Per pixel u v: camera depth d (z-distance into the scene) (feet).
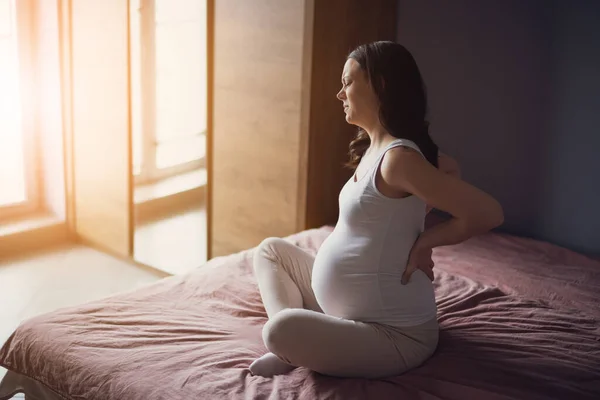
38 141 12.75
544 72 9.86
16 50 12.22
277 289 6.58
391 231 5.74
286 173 10.18
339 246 5.94
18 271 11.39
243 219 10.82
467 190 5.46
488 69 10.29
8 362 6.61
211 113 10.82
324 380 5.78
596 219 9.83
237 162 10.70
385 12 10.68
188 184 12.03
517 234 10.56
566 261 9.18
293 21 9.64
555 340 6.59
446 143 10.89
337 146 10.38
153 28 11.41
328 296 6.01
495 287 7.86
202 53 11.08
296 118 9.91
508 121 10.28
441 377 5.86
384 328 5.83
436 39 10.64
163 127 11.82
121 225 11.97
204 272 8.05
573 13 9.48
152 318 6.84
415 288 5.90
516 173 10.37
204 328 6.68
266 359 5.96
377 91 5.71
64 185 12.65
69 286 10.91
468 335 6.64
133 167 12.09
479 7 10.19
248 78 10.28
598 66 9.41
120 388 5.75
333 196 10.55
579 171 9.84
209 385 5.67
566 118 9.80
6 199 12.80
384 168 5.58
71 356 6.16
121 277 11.36
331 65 9.92
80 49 11.78
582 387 5.83
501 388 5.72
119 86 11.33
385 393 5.57
